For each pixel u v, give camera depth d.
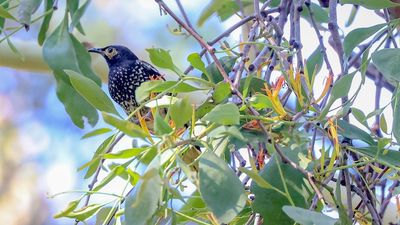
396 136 5.76
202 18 6.00
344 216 5.74
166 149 5.68
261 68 5.79
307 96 5.76
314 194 5.73
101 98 5.71
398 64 5.75
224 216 5.51
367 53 5.79
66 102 5.94
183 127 5.71
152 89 5.72
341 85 5.74
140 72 6.13
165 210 5.70
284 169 5.73
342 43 5.88
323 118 5.73
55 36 5.95
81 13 5.95
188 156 5.72
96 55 6.23
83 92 5.71
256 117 5.71
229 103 5.69
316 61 5.87
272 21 5.84
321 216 5.67
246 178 5.76
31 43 6.14
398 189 5.80
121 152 5.70
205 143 5.68
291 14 5.87
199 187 5.59
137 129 5.64
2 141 6.61
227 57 5.82
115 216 5.72
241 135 5.68
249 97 5.75
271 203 5.73
